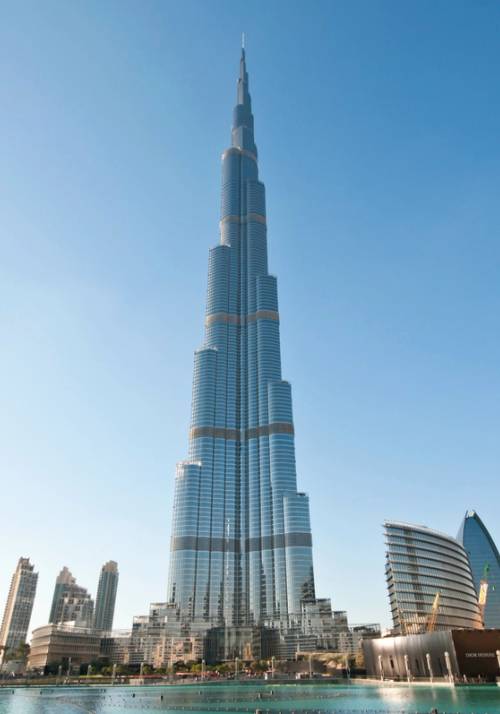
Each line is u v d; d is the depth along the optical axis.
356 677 189.62
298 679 193.88
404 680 142.50
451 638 121.12
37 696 135.75
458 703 83.00
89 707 99.88
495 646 120.00
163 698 120.88
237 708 90.31
